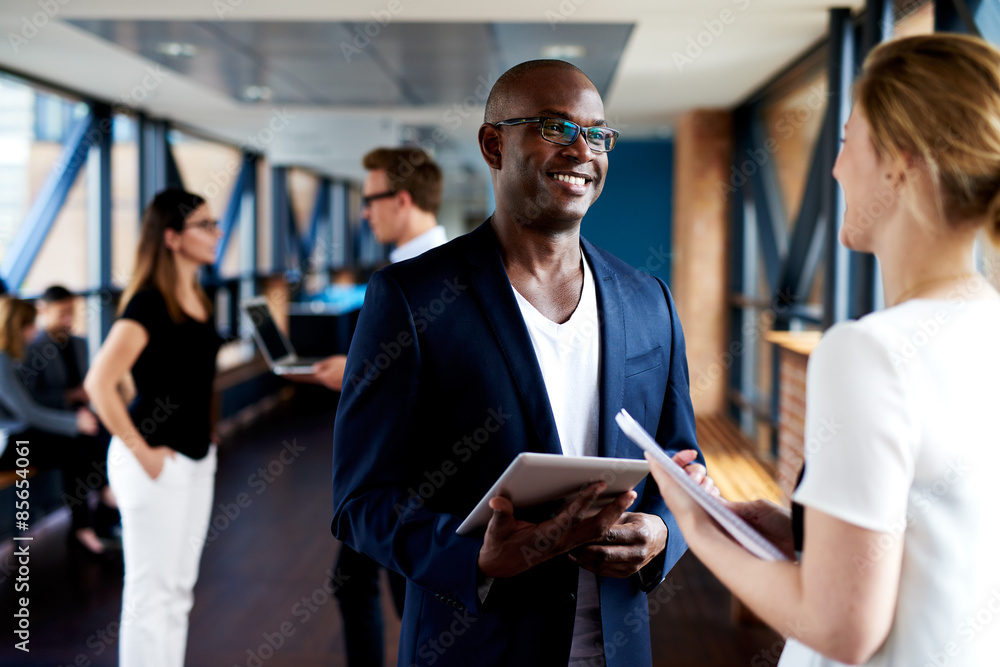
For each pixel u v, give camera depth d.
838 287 4.50
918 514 0.90
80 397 4.78
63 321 4.81
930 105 0.90
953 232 0.94
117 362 2.57
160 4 4.33
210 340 2.78
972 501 0.90
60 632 3.67
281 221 11.29
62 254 6.39
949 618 0.89
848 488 0.86
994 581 0.91
